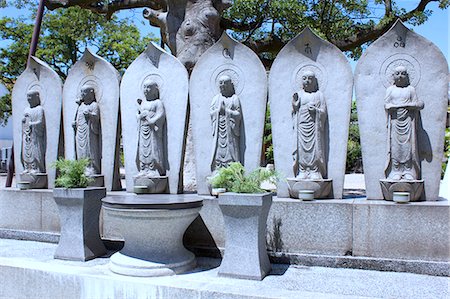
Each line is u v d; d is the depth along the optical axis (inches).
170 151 228.5
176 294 155.4
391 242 181.6
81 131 241.4
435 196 189.6
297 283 162.9
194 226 208.8
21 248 223.8
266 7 390.3
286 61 212.1
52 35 657.0
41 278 177.9
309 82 203.6
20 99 268.7
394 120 191.3
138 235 177.6
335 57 204.7
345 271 179.9
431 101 190.7
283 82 211.9
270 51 409.4
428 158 191.0
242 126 215.3
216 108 214.8
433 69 190.9
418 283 162.7
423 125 191.9
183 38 319.6
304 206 192.9
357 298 140.4
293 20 392.2
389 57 197.2
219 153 213.9
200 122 223.8
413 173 189.3
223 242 203.5
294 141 207.6
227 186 184.4
